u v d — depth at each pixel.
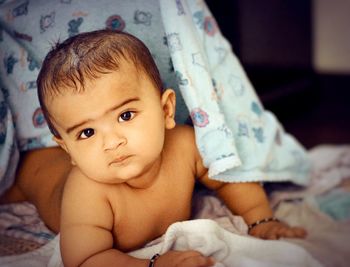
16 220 0.89
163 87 0.79
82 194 0.71
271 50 1.75
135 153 0.67
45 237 0.84
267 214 0.85
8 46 0.90
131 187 0.74
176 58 0.82
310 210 0.94
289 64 1.89
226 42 0.97
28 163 0.91
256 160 0.89
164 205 0.77
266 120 0.98
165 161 0.78
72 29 0.84
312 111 1.90
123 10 0.86
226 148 0.80
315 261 0.71
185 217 0.81
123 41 0.71
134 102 0.68
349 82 2.03
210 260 0.66
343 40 2.03
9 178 0.91
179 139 0.82
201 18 0.91
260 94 1.70
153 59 0.78
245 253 0.72
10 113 0.89
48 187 0.86
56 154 0.89
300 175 1.04
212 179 0.84
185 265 0.64
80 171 0.73
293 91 1.86
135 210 0.74
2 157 0.88
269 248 0.73
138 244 0.77
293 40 1.90
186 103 0.83
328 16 2.04
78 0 0.86
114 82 0.67
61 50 0.70
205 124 0.81
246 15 1.54
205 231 0.71
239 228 0.82
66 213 0.71
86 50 0.68
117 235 0.74
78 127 0.67
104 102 0.66
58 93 0.67
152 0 0.88
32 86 0.87
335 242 0.81
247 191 0.86
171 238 0.70
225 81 0.93
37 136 0.90
